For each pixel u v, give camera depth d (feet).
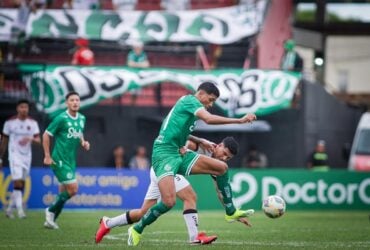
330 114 220.23
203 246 81.82
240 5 214.07
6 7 206.80
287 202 166.91
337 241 95.04
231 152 84.12
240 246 84.53
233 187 163.43
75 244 85.10
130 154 196.13
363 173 172.04
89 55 185.98
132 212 83.46
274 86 184.24
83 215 138.51
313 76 232.12
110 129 195.21
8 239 92.48
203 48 212.84
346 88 357.20
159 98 198.59
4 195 152.35
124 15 209.36
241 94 183.01
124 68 181.47
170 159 78.74
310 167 206.39
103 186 157.48
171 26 209.36
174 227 115.14
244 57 213.46
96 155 194.29
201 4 220.02
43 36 204.74
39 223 118.11
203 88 80.28
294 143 205.16
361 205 171.63
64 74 178.60
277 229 114.93
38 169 154.30
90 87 178.91
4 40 201.77
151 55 209.56
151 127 199.21
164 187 78.23
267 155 206.18
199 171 80.79
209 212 157.28
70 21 207.31
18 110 128.67
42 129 176.35
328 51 351.46
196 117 79.41
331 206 169.68
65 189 109.40
